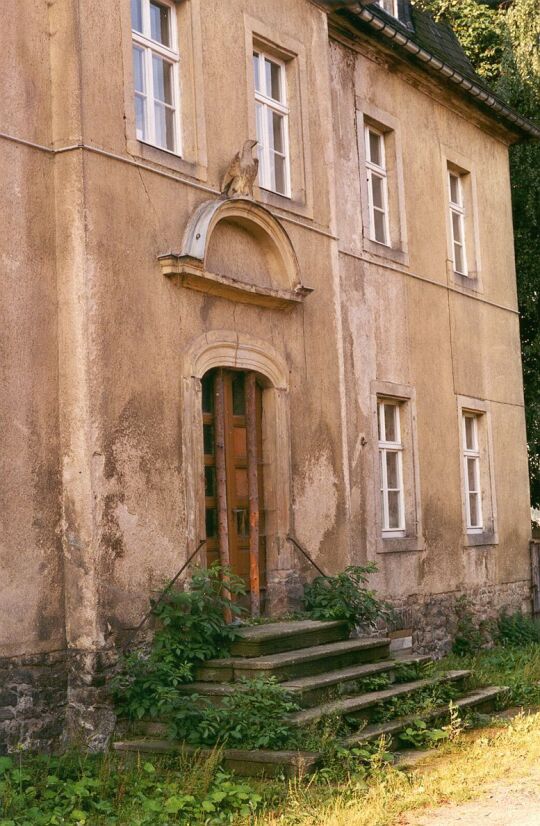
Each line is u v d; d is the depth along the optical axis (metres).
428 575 13.58
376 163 13.79
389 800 7.00
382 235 13.70
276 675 8.72
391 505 13.34
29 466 8.30
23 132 8.51
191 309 9.66
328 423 11.51
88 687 8.32
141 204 9.19
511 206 17.19
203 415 10.08
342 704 8.63
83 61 8.73
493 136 16.53
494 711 10.37
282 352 10.88
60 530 8.51
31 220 8.49
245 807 6.91
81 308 8.53
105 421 8.62
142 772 7.67
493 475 15.52
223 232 10.20
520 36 18.81
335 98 12.62
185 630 8.98
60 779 7.64
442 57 15.61
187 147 9.95
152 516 9.02
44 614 8.30
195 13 10.05
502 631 15.14
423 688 9.70
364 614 10.75
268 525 10.62
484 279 15.80
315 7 12.01
